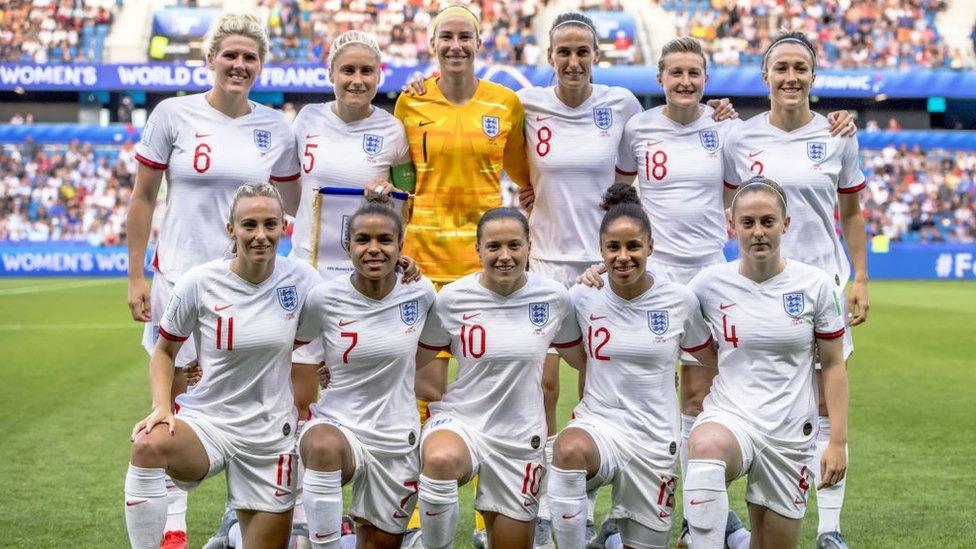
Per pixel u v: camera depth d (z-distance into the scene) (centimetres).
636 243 440
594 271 471
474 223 553
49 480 628
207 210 515
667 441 450
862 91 2684
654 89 2614
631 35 2880
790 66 527
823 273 455
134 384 991
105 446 723
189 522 551
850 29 2961
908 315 1633
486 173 552
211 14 2878
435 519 432
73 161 2812
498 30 2867
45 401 898
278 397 451
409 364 456
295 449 453
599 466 436
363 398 450
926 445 730
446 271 551
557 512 431
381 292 451
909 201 2764
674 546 523
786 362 450
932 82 2686
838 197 562
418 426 458
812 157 537
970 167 2836
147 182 522
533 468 454
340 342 448
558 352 483
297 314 454
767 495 448
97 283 2277
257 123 527
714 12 2964
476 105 552
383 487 447
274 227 436
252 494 445
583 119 575
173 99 522
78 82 2617
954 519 548
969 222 2728
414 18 2923
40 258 2512
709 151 567
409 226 553
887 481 631
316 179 542
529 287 457
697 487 421
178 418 438
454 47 536
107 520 544
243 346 439
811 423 451
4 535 517
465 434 445
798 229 539
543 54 2862
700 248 566
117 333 1402
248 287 445
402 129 552
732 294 455
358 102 532
